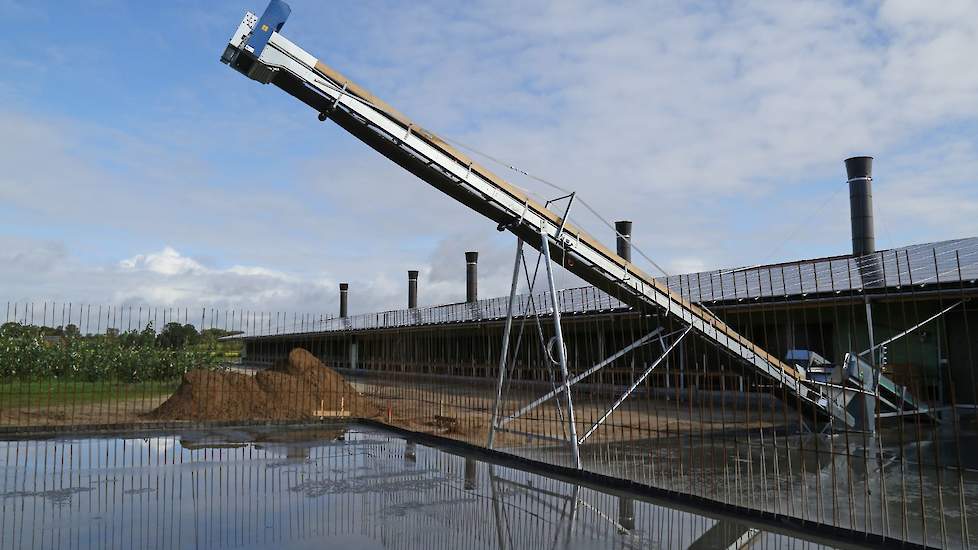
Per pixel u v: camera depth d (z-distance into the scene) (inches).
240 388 825.5
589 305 1019.3
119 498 354.6
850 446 555.2
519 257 538.9
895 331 819.4
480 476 428.5
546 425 707.4
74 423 679.7
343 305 2970.0
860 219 1290.6
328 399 857.5
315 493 372.8
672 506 345.7
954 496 360.5
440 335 1433.3
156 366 1188.5
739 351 572.4
